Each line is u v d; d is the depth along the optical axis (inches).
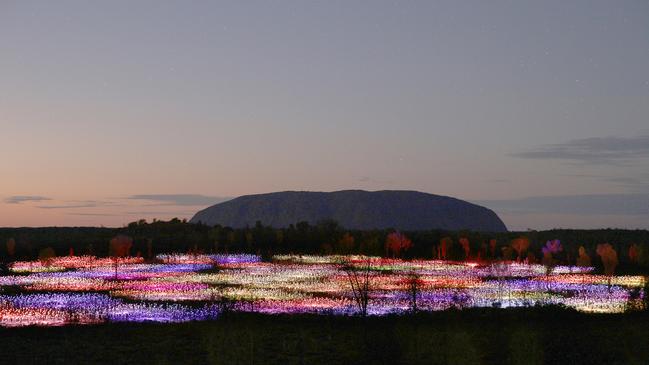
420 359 709.9
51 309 1157.1
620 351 762.2
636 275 1911.9
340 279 1739.7
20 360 715.4
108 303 1246.3
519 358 716.7
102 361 711.1
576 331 882.1
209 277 1787.6
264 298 1343.5
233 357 723.4
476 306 1130.7
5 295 1390.3
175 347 776.9
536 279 1786.4
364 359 719.1
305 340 817.5
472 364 691.4
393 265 2240.4
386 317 1007.6
